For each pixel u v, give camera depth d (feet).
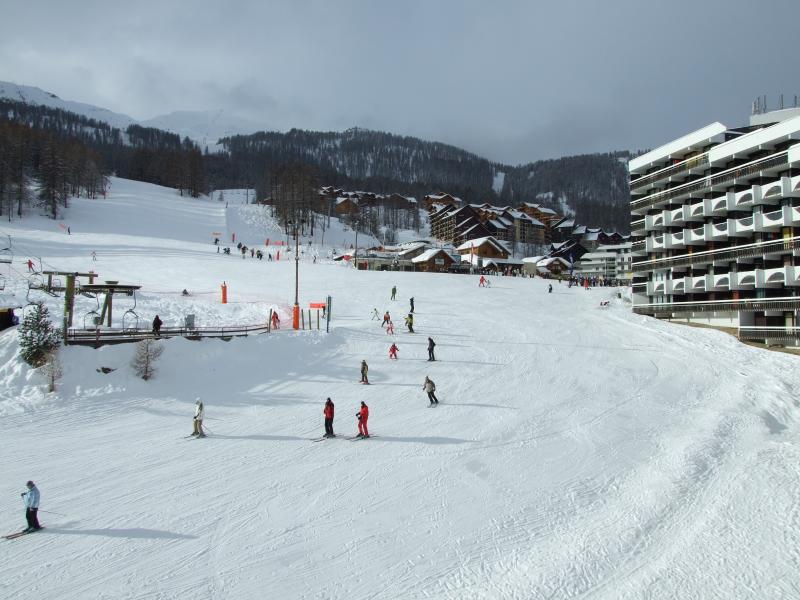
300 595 43.11
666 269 198.49
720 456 73.26
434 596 43.27
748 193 160.86
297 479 63.98
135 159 630.33
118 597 42.45
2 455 69.41
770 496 60.95
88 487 61.41
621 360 129.08
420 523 54.39
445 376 110.83
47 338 95.76
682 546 51.03
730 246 173.88
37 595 42.55
